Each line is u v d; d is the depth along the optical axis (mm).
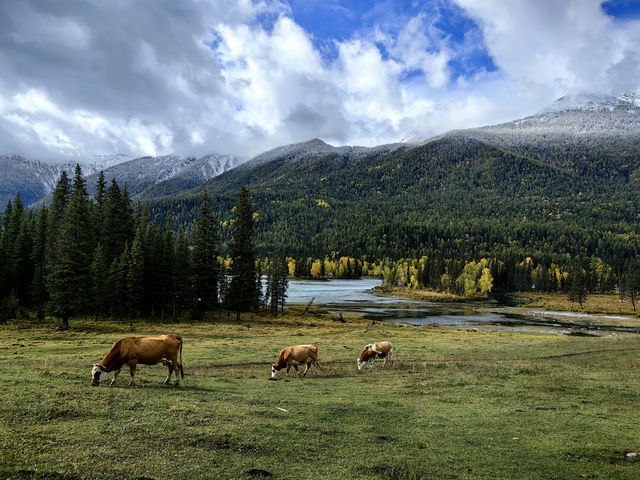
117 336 45031
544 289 169500
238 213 75875
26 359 24781
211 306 78625
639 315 100062
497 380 20391
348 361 28609
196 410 12336
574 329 74188
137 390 14758
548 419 13461
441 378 20938
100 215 75125
